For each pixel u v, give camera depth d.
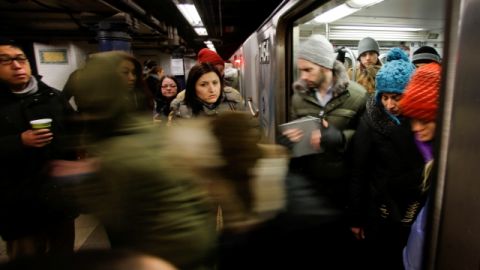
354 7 2.45
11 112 1.52
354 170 1.37
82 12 3.43
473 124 0.58
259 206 0.74
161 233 0.65
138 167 0.65
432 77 0.92
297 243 0.73
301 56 1.52
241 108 1.78
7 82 1.50
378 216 1.31
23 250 1.53
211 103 1.68
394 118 1.21
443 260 0.69
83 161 0.92
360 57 2.17
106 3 3.14
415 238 0.90
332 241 0.80
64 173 1.21
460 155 0.62
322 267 0.77
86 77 0.73
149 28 5.32
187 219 0.67
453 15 0.60
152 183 0.65
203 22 6.56
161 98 3.14
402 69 1.16
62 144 1.46
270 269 0.72
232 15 8.48
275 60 2.25
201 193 0.71
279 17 2.08
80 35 5.26
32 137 1.42
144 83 1.00
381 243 1.35
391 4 2.62
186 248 0.66
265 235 0.73
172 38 7.47
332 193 1.44
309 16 1.93
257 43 3.25
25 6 3.37
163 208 0.65
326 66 1.43
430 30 3.69
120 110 0.71
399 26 3.45
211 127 0.76
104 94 0.70
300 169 1.46
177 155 0.69
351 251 1.33
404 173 1.19
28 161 1.44
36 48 5.74
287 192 0.77
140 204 0.65
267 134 2.64
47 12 3.63
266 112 2.70
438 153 0.67
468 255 0.62
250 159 0.75
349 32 3.47
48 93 1.63
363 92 1.48
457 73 0.61
